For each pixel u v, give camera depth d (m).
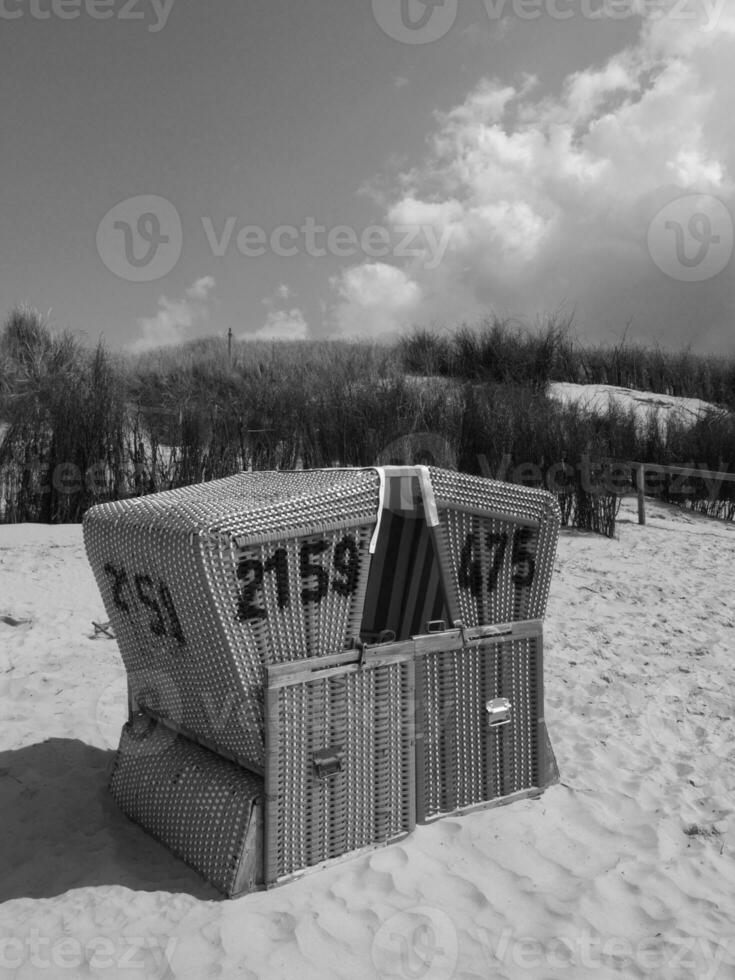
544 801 3.11
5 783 3.30
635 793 3.28
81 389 9.44
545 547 3.10
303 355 16.55
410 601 2.95
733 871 2.76
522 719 3.12
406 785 2.83
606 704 4.30
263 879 2.52
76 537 8.08
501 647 3.04
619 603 6.29
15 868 2.72
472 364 15.88
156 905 2.45
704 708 4.29
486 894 2.52
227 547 2.43
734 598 6.58
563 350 17.31
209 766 2.77
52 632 5.19
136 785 3.03
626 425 12.36
